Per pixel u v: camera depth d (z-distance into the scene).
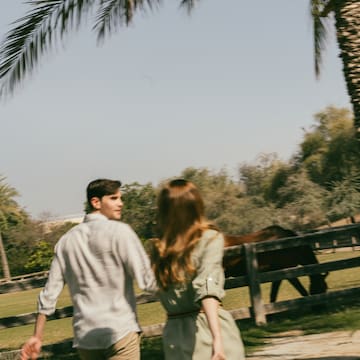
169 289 3.43
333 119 65.19
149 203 67.19
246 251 9.78
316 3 13.36
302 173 60.97
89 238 4.16
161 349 8.73
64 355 9.12
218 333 3.24
